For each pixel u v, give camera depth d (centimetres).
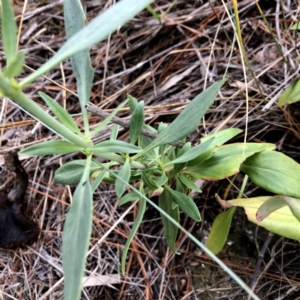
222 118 44
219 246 37
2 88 21
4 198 42
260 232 41
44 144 26
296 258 39
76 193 25
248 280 39
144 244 42
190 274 41
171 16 50
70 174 30
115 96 47
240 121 43
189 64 48
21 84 21
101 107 47
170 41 50
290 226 33
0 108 48
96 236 42
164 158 34
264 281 39
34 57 52
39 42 52
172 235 34
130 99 32
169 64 49
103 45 51
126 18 20
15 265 42
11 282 41
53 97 49
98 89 49
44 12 54
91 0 54
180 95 46
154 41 51
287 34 45
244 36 48
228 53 47
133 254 42
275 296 38
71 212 24
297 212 30
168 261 41
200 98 28
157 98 47
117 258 41
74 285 22
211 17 49
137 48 51
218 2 49
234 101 43
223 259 41
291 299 37
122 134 45
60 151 26
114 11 21
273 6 48
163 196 34
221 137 36
